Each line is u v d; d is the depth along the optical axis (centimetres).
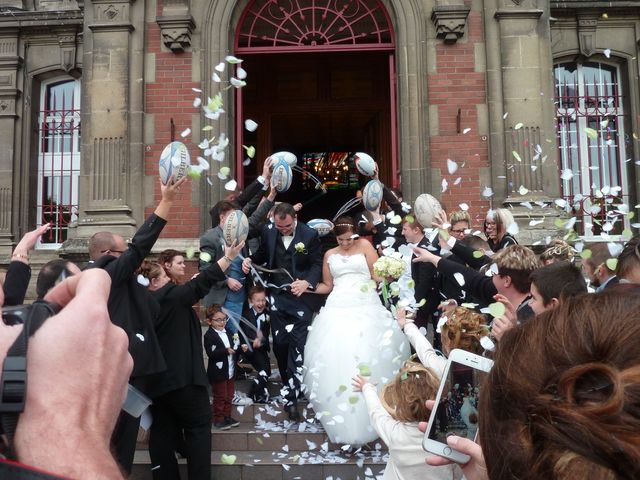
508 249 348
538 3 891
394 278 455
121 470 71
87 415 70
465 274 396
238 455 513
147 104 888
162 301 414
